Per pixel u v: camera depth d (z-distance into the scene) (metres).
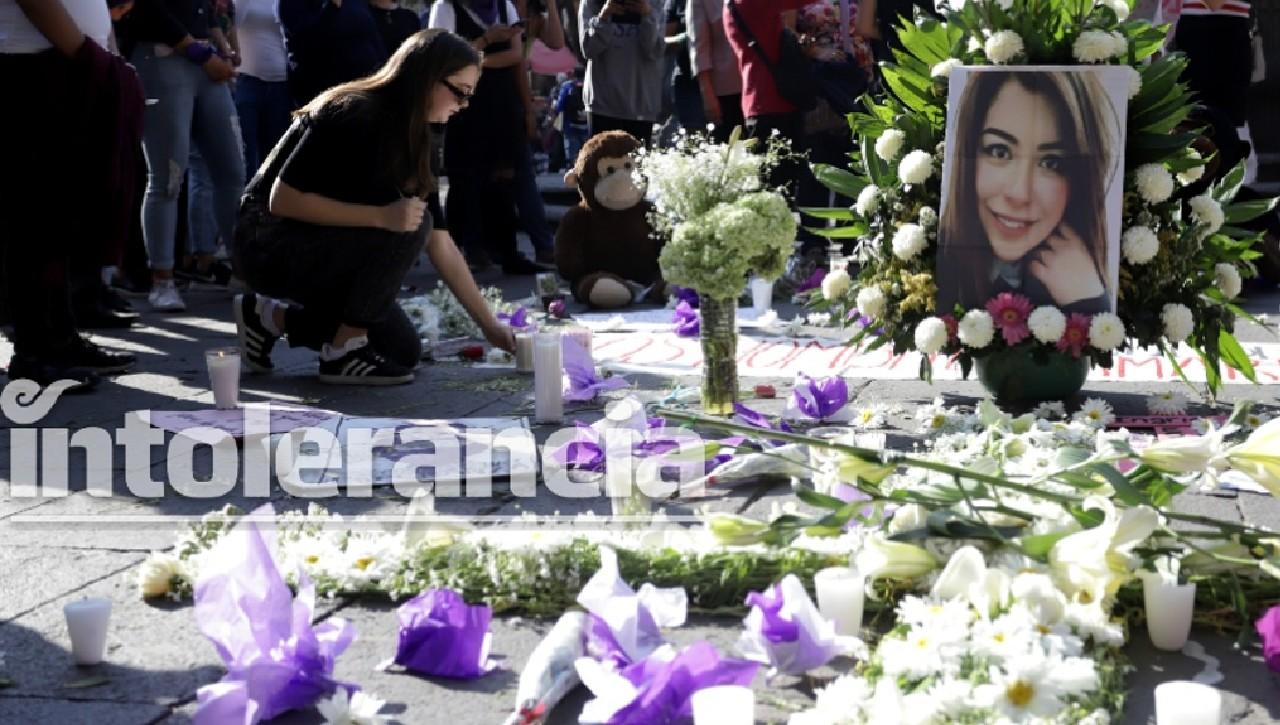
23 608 3.22
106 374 6.05
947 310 5.00
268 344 5.95
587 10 9.80
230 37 9.69
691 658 2.40
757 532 2.93
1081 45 4.80
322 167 5.62
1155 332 4.93
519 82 9.59
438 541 3.28
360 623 3.07
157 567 3.27
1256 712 2.54
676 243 4.64
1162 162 4.99
